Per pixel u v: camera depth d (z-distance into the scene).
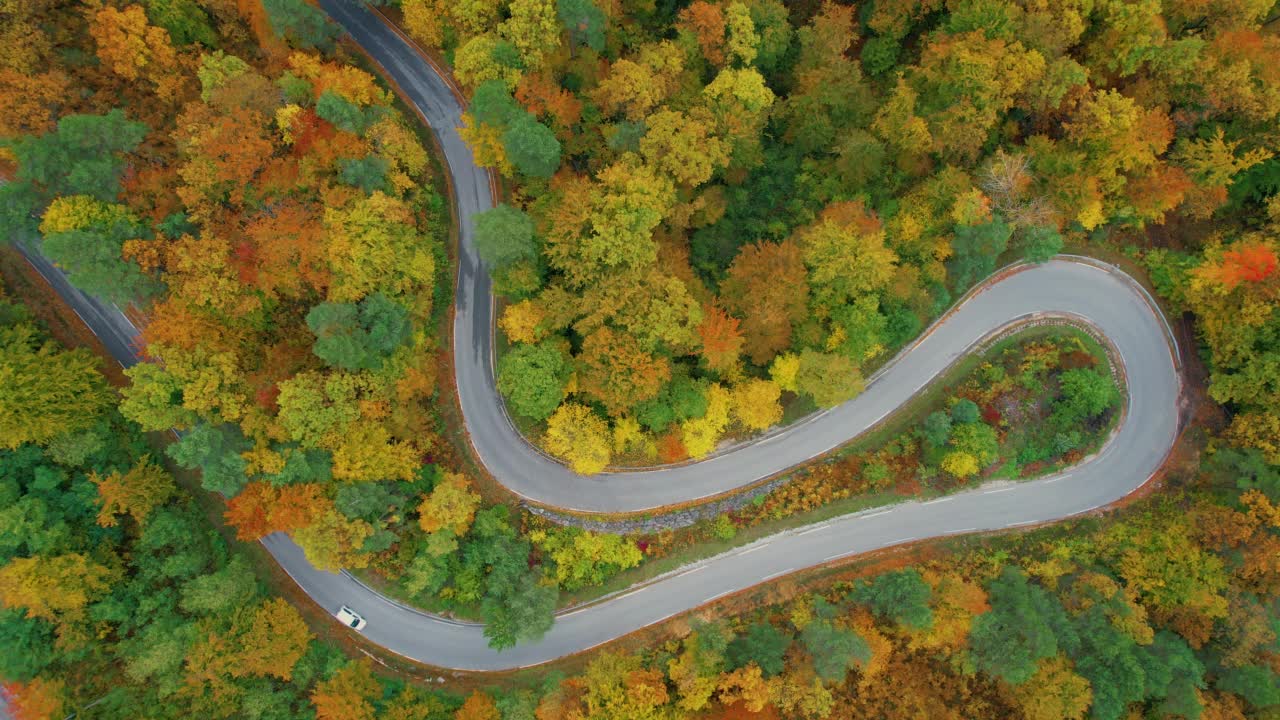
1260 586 52.25
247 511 47.09
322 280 49.72
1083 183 56.38
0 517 45.00
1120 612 51.28
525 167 52.91
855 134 57.06
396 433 53.66
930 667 53.09
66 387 48.00
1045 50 53.81
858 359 56.69
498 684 55.75
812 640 50.16
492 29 54.41
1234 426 56.25
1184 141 57.44
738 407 56.84
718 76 54.75
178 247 46.78
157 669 48.00
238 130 47.47
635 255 51.78
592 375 53.19
